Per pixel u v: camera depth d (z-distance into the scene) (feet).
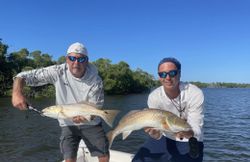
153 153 4.76
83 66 4.75
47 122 22.75
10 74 57.93
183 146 4.66
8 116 25.86
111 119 4.46
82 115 4.49
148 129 4.17
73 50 4.69
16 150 14.66
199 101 4.54
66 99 4.95
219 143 15.71
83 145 5.82
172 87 4.50
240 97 73.92
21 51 63.62
